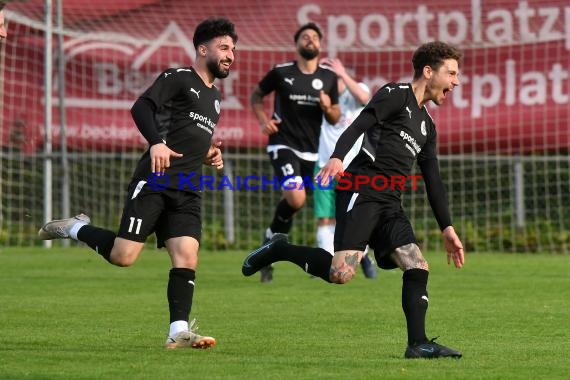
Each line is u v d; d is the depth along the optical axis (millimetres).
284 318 24125
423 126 18859
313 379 15500
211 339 18781
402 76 47969
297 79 33469
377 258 18625
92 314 24641
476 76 47125
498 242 47219
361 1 47938
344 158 17750
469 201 48438
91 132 47688
